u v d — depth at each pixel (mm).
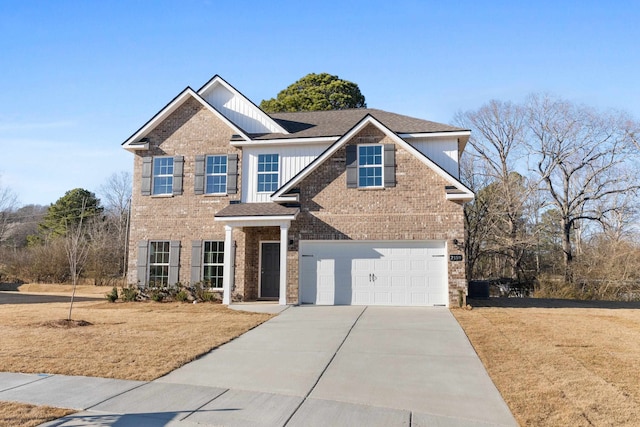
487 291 21609
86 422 5730
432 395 6914
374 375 7949
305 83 42781
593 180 32875
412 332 11672
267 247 19406
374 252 17297
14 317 13938
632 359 8977
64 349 9539
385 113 22188
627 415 6020
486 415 6113
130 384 7348
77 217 49469
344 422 5805
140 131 20016
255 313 14867
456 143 18797
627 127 31781
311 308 16125
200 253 19078
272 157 19516
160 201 19781
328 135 19016
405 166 17281
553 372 8031
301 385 7359
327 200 17594
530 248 32625
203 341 10469
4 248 37281
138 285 19281
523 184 34875
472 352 9594
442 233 16766
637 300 25156
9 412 6012
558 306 18281
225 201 19312
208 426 5641
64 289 29484
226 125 19734
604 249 29328
